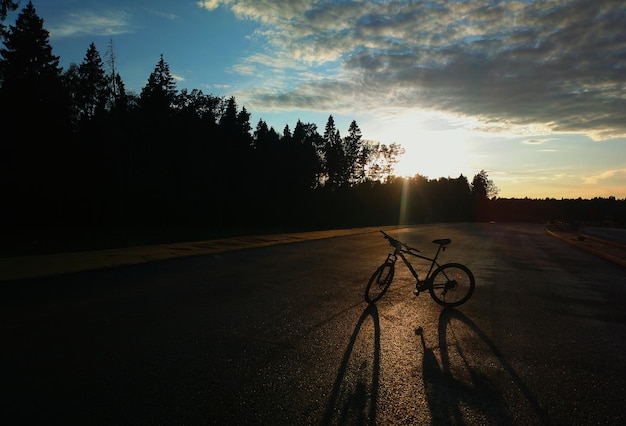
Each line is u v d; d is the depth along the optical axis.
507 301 8.20
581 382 4.30
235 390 3.91
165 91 49.75
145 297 7.55
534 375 4.46
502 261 15.05
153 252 13.80
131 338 5.29
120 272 10.18
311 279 9.84
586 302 8.27
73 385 3.93
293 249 16.75
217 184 57.78
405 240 23.98
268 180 65.88
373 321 6.41
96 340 5.18
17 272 9.45
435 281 7.56
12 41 37.09
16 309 6.55
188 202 54.50
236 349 5.00
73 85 43.56
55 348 4.88
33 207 39.66
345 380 4.20
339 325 6.13
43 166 38.16
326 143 79.19
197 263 11.96
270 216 64.50
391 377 4.31
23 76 36.50
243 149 62.12
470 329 6.16
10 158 35.75
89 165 43.28
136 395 3.75
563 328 6.34
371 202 88.00
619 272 12.99
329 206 74.69
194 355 4.76
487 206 131.62
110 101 43.16
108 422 3.29
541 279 11.07
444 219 111.31
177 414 3.44
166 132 49.25
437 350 5.18
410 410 3.62
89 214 44.88
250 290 8.38
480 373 4.48
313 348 5.11
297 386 4.03
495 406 3.74
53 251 15.93
